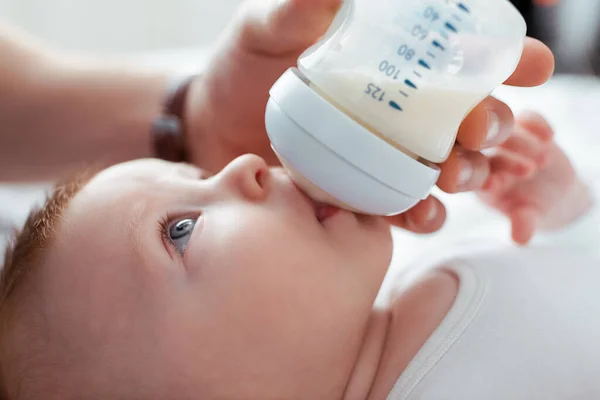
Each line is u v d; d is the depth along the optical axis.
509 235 1.15
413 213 0.89
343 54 0.64
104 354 0.75
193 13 2.04
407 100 0.63
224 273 0.73
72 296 0.77
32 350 0.79
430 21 0.63
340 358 0.77
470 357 0.79
